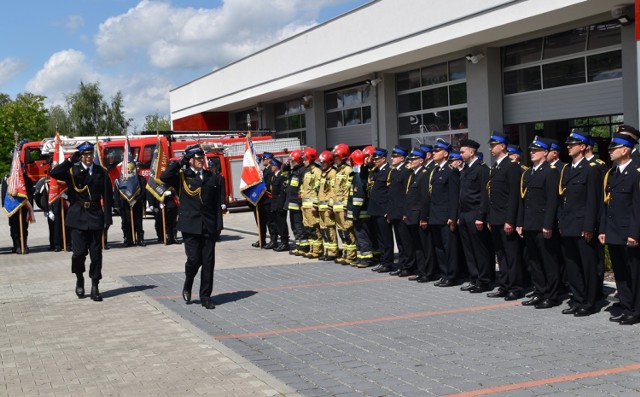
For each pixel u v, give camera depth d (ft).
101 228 32.73
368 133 91.76
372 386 19.08
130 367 21.18
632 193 25.22
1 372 20.98
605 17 56.13
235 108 126.11
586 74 59.16
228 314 29.37
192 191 30.63
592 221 26.37
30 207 56.65
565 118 61.62
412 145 83.15
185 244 31.04
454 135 75.41
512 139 68.69
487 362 20.93
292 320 27.78
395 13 73.26
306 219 46.52
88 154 32.55
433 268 35.83
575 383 18.67
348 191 41.91
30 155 103.35
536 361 20.86
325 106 101.96
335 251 45.09
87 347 23.81
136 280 39.06
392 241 39.68
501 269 31.48
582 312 27.14
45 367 21.44
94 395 18.57
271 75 102.68
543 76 63.82
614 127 58.18
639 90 30.99
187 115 136.87
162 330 26.05
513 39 65.46
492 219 30.99
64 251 57.06
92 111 213.66
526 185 29.22
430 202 34.71
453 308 29.19
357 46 80.69
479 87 69.51
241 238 63.77
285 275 39.91
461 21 63.62
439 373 19.99
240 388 18.74
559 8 53.11
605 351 21.76
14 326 27.40
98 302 32.07
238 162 92.53
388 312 28.66
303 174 48.19
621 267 26.04
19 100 185.78
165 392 18.62
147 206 60.80
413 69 81.76
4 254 56.34
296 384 19.53
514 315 27.58
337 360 21.83
